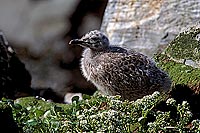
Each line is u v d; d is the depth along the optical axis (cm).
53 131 938
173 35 1326
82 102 1100
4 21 1784
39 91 1722
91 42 1062
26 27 1780
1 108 830
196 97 1070
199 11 1309
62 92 1739
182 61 1209
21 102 1234
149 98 880
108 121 816
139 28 1377
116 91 1049
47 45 1772
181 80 1112
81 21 1809
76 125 866
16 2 1797
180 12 1330
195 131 881
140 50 1366
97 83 1072
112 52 1056
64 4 1789
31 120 977
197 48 1196
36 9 1792
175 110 1033
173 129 880
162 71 1066
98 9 1806
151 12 1373
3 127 826
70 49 1762
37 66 1759
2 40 1515
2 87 1468
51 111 1052
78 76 1745
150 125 866
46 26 1786
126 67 1030
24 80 1534
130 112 878
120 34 1402
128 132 859
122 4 1422
